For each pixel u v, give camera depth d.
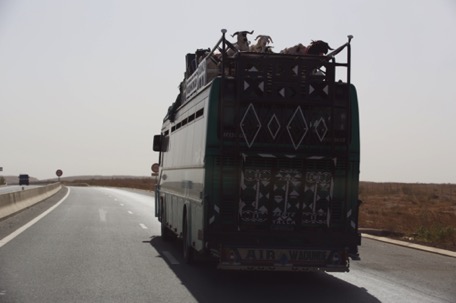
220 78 9.57
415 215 30.88
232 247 9.16
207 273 10.56
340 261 9.40
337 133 9.61
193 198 10.70
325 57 9.59
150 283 9.37
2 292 8.31
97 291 8.55
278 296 8.57
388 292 8.99
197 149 10.39
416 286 9.54
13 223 20.05
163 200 16.05
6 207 23.25
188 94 12.93
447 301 8.34
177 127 13.80
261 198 9.34
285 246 9.28
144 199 44.00
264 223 9.35
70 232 17.22
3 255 12.05
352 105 9.64
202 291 8.83
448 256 13.40
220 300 8.16
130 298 8.13
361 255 13.45
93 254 12.56
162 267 11.09
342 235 9.43
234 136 9.41
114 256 12.39
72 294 8.28
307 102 9.51
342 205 9.51
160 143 17.28
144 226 20.30
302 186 9.42
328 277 10.46
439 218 28.19
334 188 9.49
